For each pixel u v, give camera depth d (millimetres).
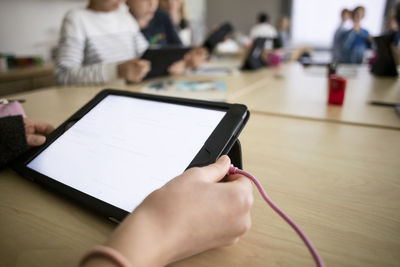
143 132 389
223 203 242
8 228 305
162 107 423
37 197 362
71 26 1436
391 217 325
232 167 311
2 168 418
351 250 275
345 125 659
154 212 230
